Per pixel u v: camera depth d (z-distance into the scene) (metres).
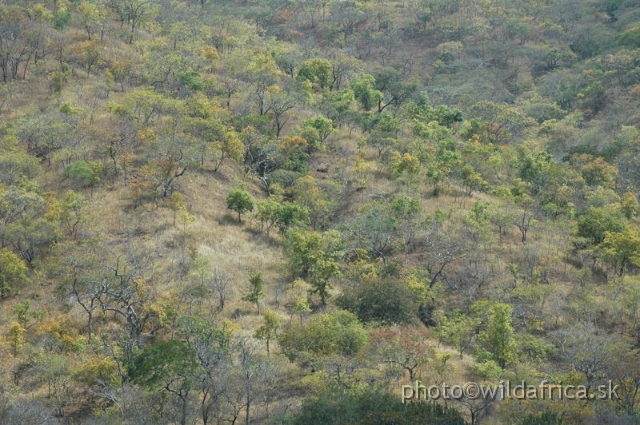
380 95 143.38
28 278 78.56
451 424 52.81
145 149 102.25
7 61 126.00
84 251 82.19
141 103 110.88
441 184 108.06
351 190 107.56
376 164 113.94
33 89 122.19
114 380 61.53
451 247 90.00
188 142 101.69
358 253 90.31
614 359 62.72
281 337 67.31
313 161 116.31
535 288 80.88
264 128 120.38
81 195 90.62
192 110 115.38
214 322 71.19
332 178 111.12
